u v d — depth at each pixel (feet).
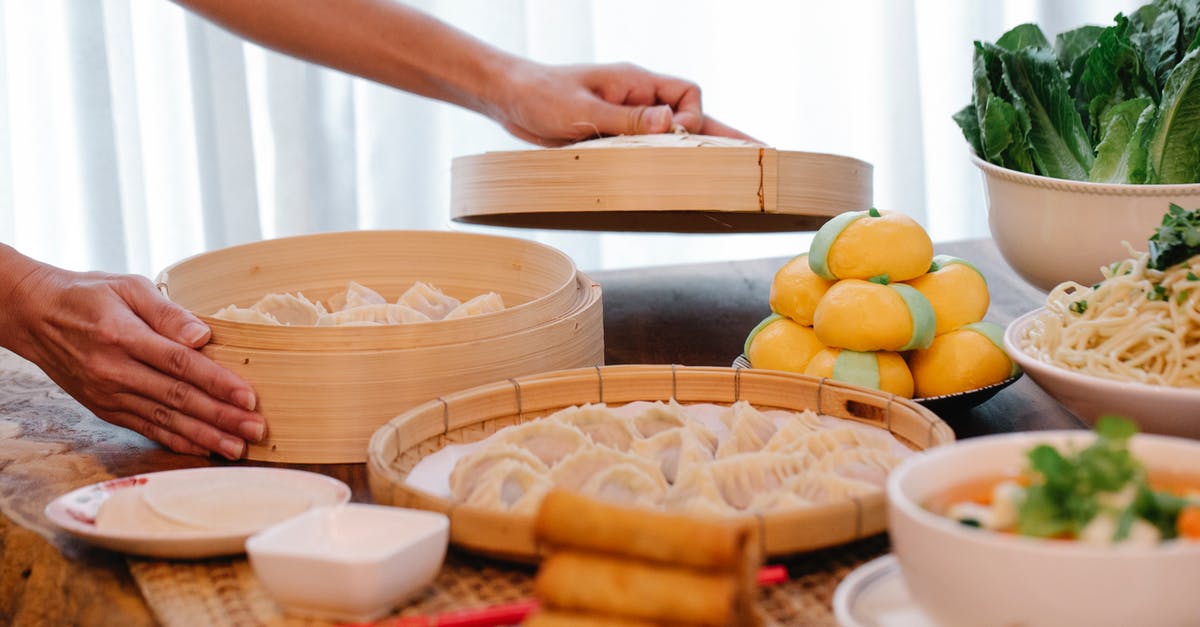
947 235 9.96
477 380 3.44
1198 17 4.21
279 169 8.04
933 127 9.81
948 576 1.85
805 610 2.37
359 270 4.59
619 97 5.62
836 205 4.54
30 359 3.81
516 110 5.64
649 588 1.93
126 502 2.81
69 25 7.53
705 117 5.73
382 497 2.68
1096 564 1.72
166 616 2.41
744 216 4.82
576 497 2.04
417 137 8.42
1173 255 3.11
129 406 3.54
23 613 2.87
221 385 3.34
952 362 3.47
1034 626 1.81
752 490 2.77
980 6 9.56
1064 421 3.54
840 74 9.22
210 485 2.91
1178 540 1.82
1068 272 3.89
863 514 2.44
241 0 5.38
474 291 4.57
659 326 4.80
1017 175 3.88
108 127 7.68
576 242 8.91
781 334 3.65
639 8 8.94
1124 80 4.20
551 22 8.57
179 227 8.18
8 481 3.29
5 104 7.60
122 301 3.54
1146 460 2.04
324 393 3.36
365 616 2.29
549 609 2.02
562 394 3.34
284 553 2.26
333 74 8.09
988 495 2.06
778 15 9.19
